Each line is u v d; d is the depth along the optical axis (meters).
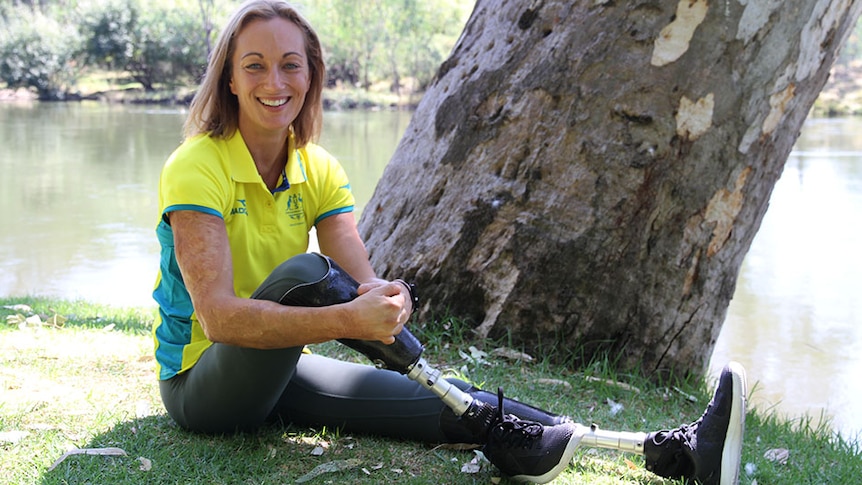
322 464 2.36
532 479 2.28
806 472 2.76
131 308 5.25
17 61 35.72
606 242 3.63
